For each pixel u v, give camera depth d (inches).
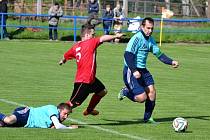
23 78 1302.9
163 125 809.5
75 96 763.4
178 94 1159.6
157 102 1045.2
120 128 772.0
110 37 760.3
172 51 2137.1
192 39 2583.7
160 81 1354.6
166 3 3152.1
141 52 799.1
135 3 3043.8
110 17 2365.9
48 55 1811.0
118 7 2406.5
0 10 2183.8
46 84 1221.7
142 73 809.5
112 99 1055.6
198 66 1728.6
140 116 885.2
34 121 737.6
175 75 1487.5
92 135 713.0
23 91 1114.1
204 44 2501.2
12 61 1627.7
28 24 2456.9
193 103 1050.1
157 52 804.6
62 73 1417.3
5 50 1895.9
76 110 917.2
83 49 760.3
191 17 3174.2
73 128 745.0
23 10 2706.7
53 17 2241.6
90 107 803.4
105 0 2901.1
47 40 2289.6
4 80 1258.6
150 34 796.0
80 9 2851.9
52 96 1063.6
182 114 925.8
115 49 2079.2
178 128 756.0
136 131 753.0
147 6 3078.2
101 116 874.1
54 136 695.1
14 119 730.8
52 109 740.7
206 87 1284.4
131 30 2283.5
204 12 3211.1
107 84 1261.1
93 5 2279.8
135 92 792.3
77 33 2388.0
